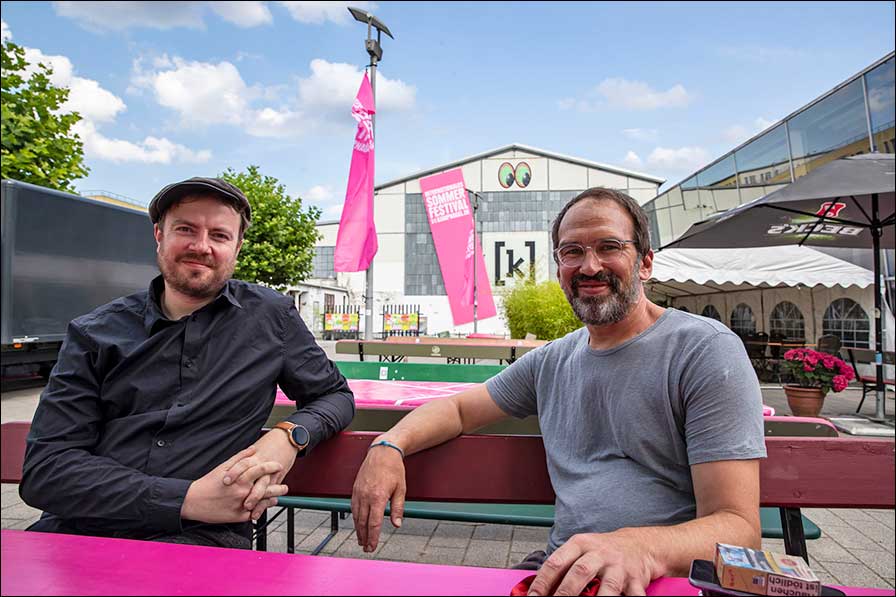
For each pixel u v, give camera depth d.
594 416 1.60
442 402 1.85
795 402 7.23
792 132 11.60
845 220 6.49
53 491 1.52
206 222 1.73
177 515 1.48
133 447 1.65
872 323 10.58
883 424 6.83
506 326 19.59
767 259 10.38
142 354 1.69
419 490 1.78
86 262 10.45
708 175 15.43
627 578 1.04
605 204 1.66
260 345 1.80
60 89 9.85
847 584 2.77
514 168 47.28
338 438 1.84
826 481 1.62
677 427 1.48
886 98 9.14
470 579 1.03
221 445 1.69
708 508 1.35
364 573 1.04
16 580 1.00
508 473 1.79
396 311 47.12
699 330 1.50
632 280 1.62
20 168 9.17
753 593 0.93
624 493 1.48
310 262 18.11
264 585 0.99
